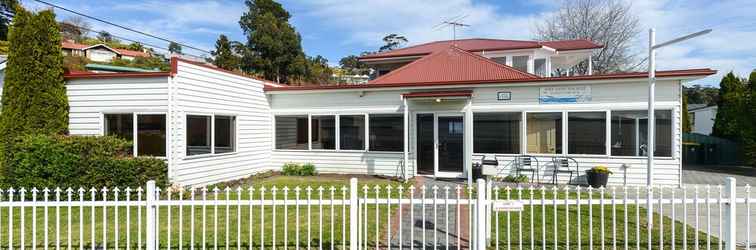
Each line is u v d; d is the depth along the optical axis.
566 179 11.38
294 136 13.85
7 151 8.19
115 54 56.16
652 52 6.91
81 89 9.91
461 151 12.30
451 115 12.33
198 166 10.45
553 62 22.02
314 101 13.59
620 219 7.02
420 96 11.83
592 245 5.31
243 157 12.37
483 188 4.82
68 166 8.12
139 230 4.83
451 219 7.04
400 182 11.68
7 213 7.30
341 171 13.38
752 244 5.64
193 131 10.41
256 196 9.30
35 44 9.16
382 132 12.97
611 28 30.95
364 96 13.09
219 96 11.28
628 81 10.80
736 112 15.68
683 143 18.25
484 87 12.02
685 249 4.73
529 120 11.74
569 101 11.35
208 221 6.81
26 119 9.00
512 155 11.82
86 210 7.59
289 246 5.44
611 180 11.05
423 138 12.69
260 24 38.06
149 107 9.68
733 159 17.30
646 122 10.77
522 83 11.65
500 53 18.23
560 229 6.34
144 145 9.74
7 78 9.06
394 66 20.55
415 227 6.50
